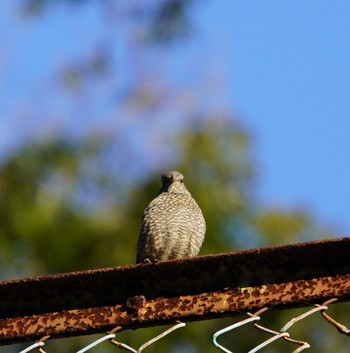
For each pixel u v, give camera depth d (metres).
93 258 16.72
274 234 16.27
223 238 16.12
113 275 4.20
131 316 4.19
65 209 17.16
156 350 14.22
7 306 4.28
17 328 4.25
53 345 14.41
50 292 4.25
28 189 17.41
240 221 16.34
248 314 4.12
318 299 4.05
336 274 4.06
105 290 4.25
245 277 4.14
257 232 16.27
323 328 13.95
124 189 17.52
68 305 4.25
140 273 4.19
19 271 16.62
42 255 16.72
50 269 16.67
